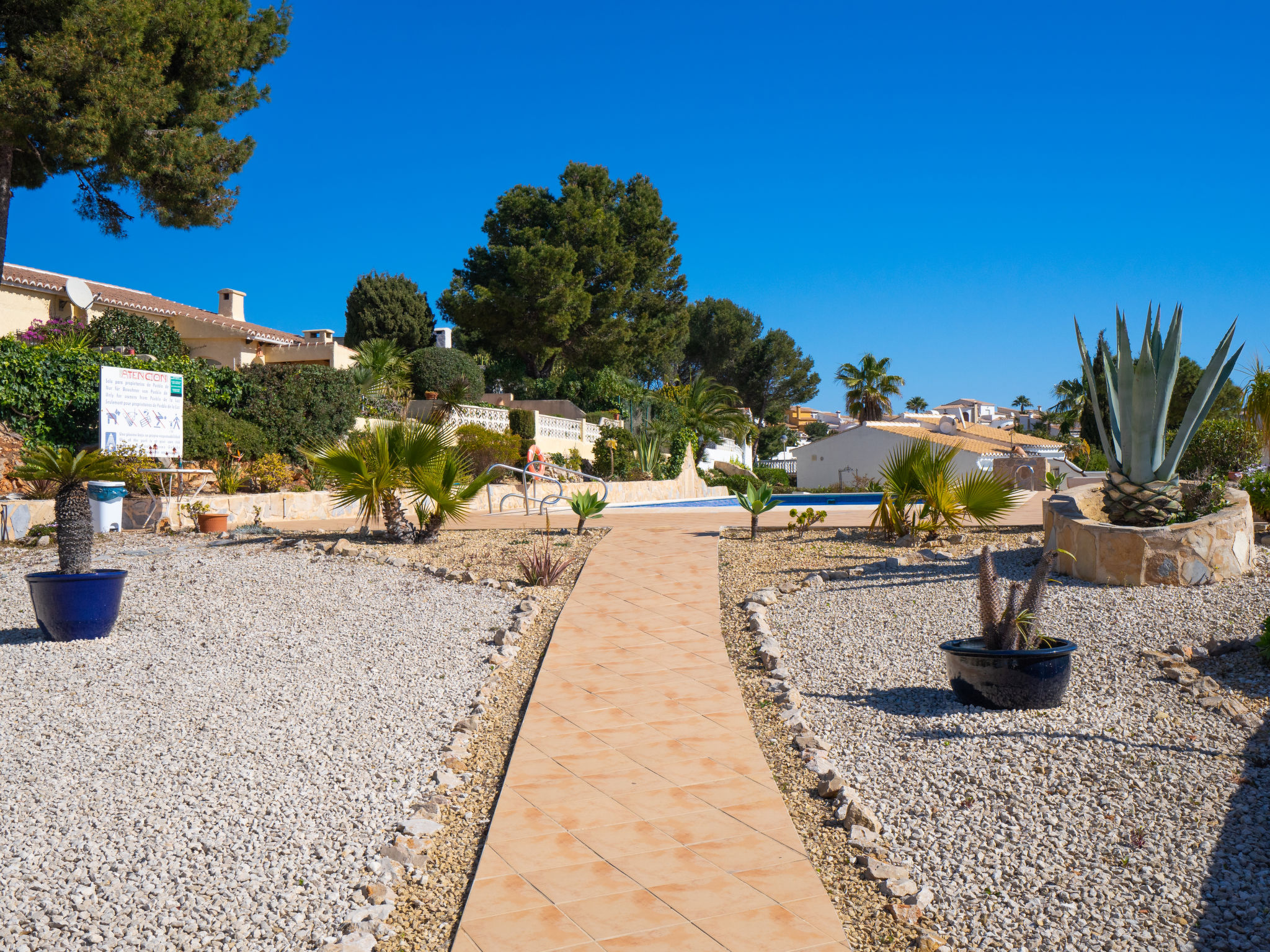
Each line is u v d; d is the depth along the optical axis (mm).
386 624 8633
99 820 4543
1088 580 8844
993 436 48125
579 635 8203
